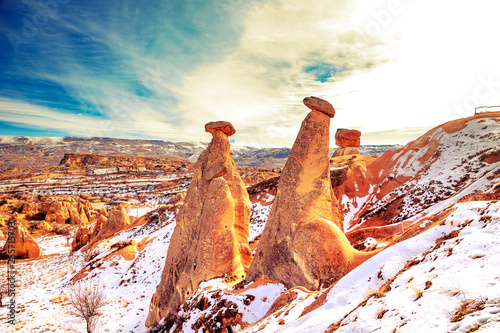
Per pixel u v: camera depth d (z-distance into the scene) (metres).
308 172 21.27
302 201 20.84
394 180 54.03
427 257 9.92
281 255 20.58
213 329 18.20
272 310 16.84
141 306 39.00
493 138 45.31
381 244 21.72
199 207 29.27
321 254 18.20
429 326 6.19
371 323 7.74
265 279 21.05
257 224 56.78
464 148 48.34
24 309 41.44
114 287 50.88
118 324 33.28
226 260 25.44
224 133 30.14
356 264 16.86
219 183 26.67
